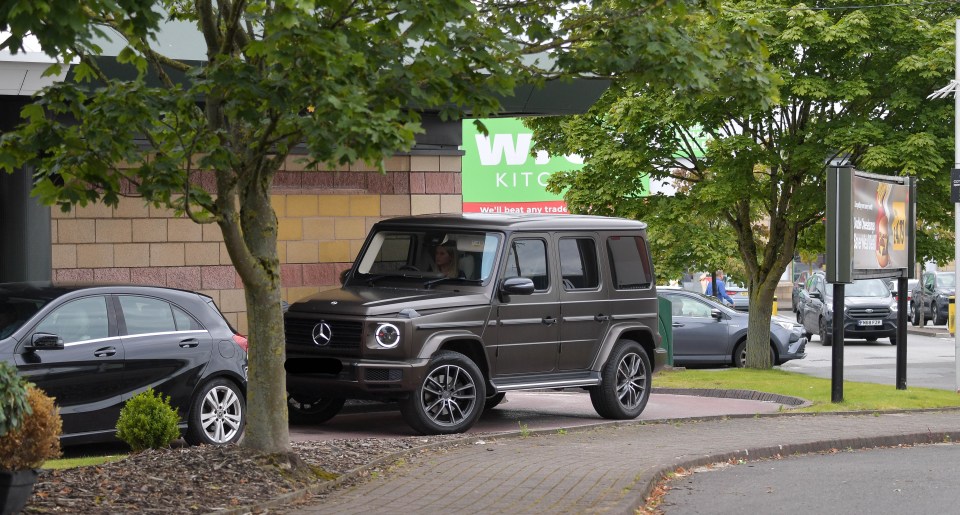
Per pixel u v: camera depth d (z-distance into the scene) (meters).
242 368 12.77
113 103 8.50
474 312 13.91
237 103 8.32
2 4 6.50
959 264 20.17
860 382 21.41
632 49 10.06
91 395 11.57
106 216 16.70
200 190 8.84
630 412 15.50
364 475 10.43
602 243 15.45
